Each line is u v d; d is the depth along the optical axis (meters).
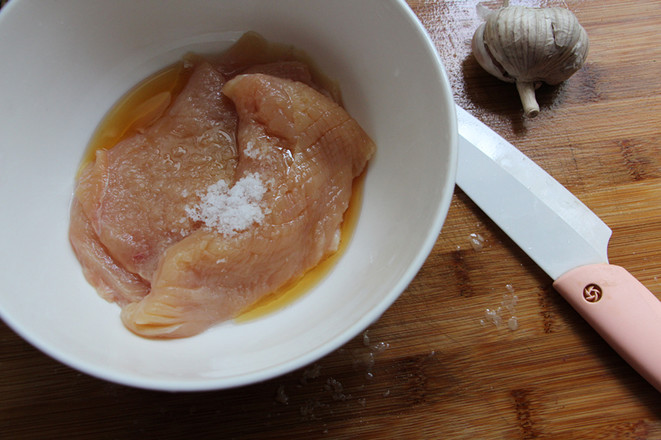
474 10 0.36
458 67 0.36
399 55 0.30
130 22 0.32
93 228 0.31
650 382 0.31
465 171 0.34
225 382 0.26
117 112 0.33
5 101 0.29
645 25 0.36
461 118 0.34
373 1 0.30
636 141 0.35
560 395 0.32
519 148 0.35
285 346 0.28
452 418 0.32
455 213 0.34
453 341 0.32
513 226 0.33
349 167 0.32
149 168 0.32
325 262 0.32
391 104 0.31
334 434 0.31
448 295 0.33
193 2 0.32
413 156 0.30
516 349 0.32
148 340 0.30
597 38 0.36
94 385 0.31
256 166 0.31
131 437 0.31
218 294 0.31
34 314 0.28
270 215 0.30
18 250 0.29
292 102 0.31
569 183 0.34
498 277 0.33
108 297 0.31
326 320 0.29
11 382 0.31
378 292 0.28
